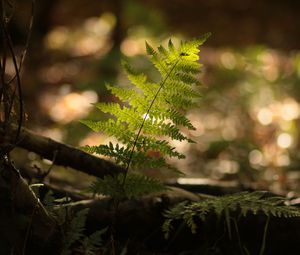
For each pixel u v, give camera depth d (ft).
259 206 8.12
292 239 9.63
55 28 44.21
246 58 40.11
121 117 8.08
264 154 24.44
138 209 9.61
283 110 31.99
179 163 22.77
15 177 8.04
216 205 8.30
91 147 8.13
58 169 17.53
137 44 43.29
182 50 7.89
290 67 41.45
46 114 31.19
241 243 9.78
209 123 29.63
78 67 42.32
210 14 37.45
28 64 37.73
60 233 8.20
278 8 35.29
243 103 32.22
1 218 7.89
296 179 18.95
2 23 7.68
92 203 9.77
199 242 9.78
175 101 8.04
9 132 9.17
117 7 38.60
